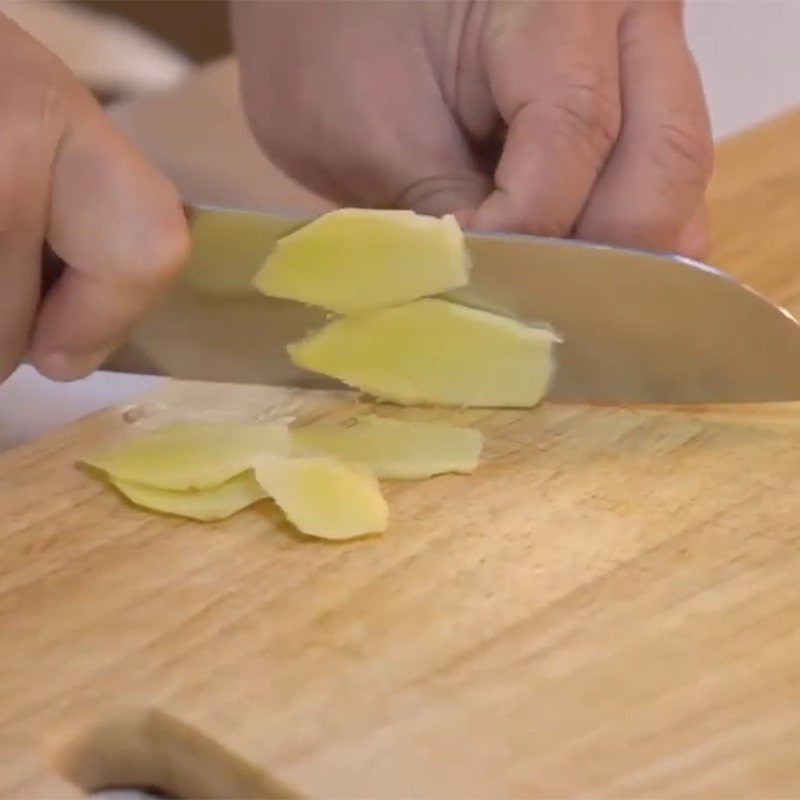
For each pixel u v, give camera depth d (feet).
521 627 2.02
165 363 2.28
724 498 2.12
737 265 2.42
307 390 2.27
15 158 2.05
